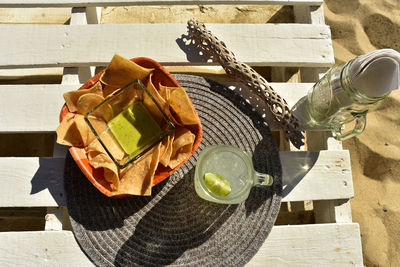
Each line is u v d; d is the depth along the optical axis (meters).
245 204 0.78
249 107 0.84
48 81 1.23
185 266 0.74
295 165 0.86
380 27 1.37
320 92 0.81
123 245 0.74
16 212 1.05
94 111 0.69
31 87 0.87
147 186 0.65
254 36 0.93
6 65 0.89
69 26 0.91
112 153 0.71
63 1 0.94
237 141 0.82
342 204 0.86
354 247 0.82
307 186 0.85
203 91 0.84
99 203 0.76
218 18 1.34
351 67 0.70
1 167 0.81
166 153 0.66
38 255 0.78
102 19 1.30
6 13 1.27
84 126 0.68
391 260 1.16
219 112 0.83
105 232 0.75
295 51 0.92
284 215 1.18
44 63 0.89
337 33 1.39
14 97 0.86
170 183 0.79
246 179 0.73
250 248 0.76
